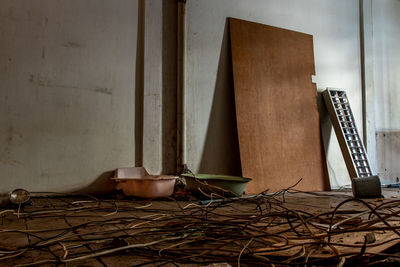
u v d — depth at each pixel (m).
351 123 5.67
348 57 6.20
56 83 3.87
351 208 3.36
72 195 3.85
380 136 6.48
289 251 1.65
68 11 3.97
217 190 3.79
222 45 4.89
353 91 6.21
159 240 1.79
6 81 3.63
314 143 5.38
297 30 5.62
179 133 4.47
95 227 2.29
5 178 3.59
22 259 1.57
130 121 4.28
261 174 4.75
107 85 4.15
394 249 1.73
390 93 6.72
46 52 3.84
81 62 4.02
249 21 5.10
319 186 5.26
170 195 3.87
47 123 3.81
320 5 5.92
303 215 2.68
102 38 4.14
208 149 4.71
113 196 3.88
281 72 5.26
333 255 1.56
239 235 1.82
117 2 4.25
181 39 4.52
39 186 3.74
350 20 6.29
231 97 4.93
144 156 4.28
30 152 3.71
